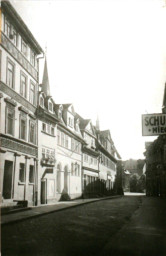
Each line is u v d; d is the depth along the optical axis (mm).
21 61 25672
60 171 36469
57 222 16234
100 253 8922
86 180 50156
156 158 66438
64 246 9922
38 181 28828
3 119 21797
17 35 25016
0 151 21109
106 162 70750
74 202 33969
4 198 22469
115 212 22578
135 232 12734
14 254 8789
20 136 25125
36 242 10555
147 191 76438
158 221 16703
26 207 23281
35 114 28969
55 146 33844
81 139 45719
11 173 23250
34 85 29219
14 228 13938
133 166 136750
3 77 21906
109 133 77000
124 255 8648
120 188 83625
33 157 27891
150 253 8891
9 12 22422
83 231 13094
